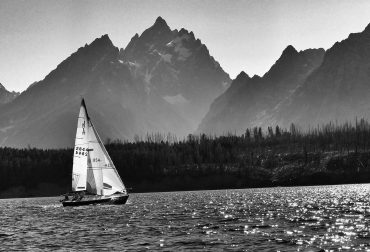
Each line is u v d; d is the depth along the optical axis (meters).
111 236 65.00
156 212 101.31
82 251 54.44
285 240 58.28
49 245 59.19
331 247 53.50
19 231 74.25
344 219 78.56
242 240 58.91
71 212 104.88
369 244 54.81
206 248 54.09
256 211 99.25
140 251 53.44
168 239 61.06
